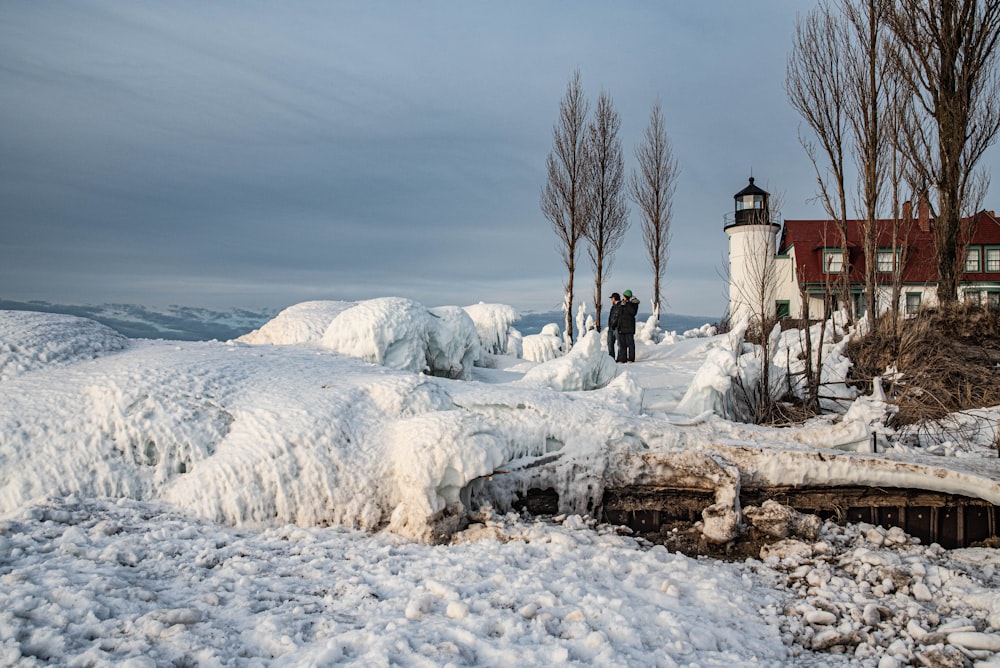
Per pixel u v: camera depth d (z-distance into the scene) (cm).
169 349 834
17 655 378
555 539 642
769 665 469
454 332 1098
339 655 410
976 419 1021
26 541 533
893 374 1174
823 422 1019
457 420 674
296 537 617
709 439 823
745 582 602
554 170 2598
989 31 1778
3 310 818
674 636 479
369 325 957
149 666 376
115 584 475
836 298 2269
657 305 3216
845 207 1886
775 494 754
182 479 663
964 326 1563
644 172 3209
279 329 1127
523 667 414
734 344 1213
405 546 623
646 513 757
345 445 689
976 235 3409
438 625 457
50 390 693
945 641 504
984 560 658
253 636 432
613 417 814
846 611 554
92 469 646
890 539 695
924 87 1855
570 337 2545
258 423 689
